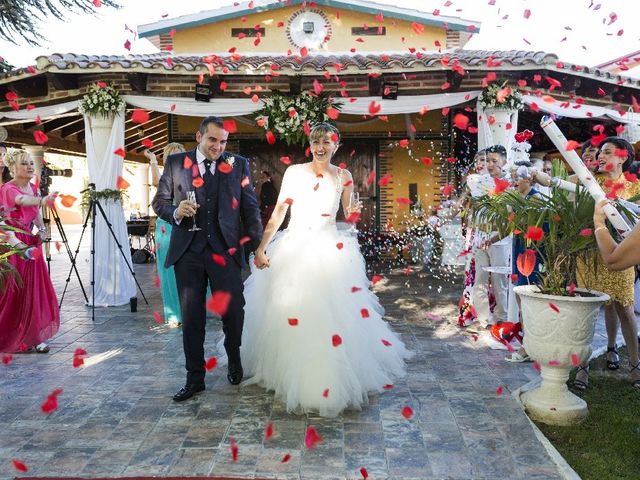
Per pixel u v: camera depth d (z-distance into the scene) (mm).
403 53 11070
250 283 4219
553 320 3164
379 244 10906
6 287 4457
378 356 3959
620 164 3932
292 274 3508
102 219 6879
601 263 3598
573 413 3213
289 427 3158
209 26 11211
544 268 3391
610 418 3268
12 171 4695
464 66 7180
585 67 7406
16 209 4637
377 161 10914
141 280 9125
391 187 10922
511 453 2842
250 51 11211
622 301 3746
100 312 6453
